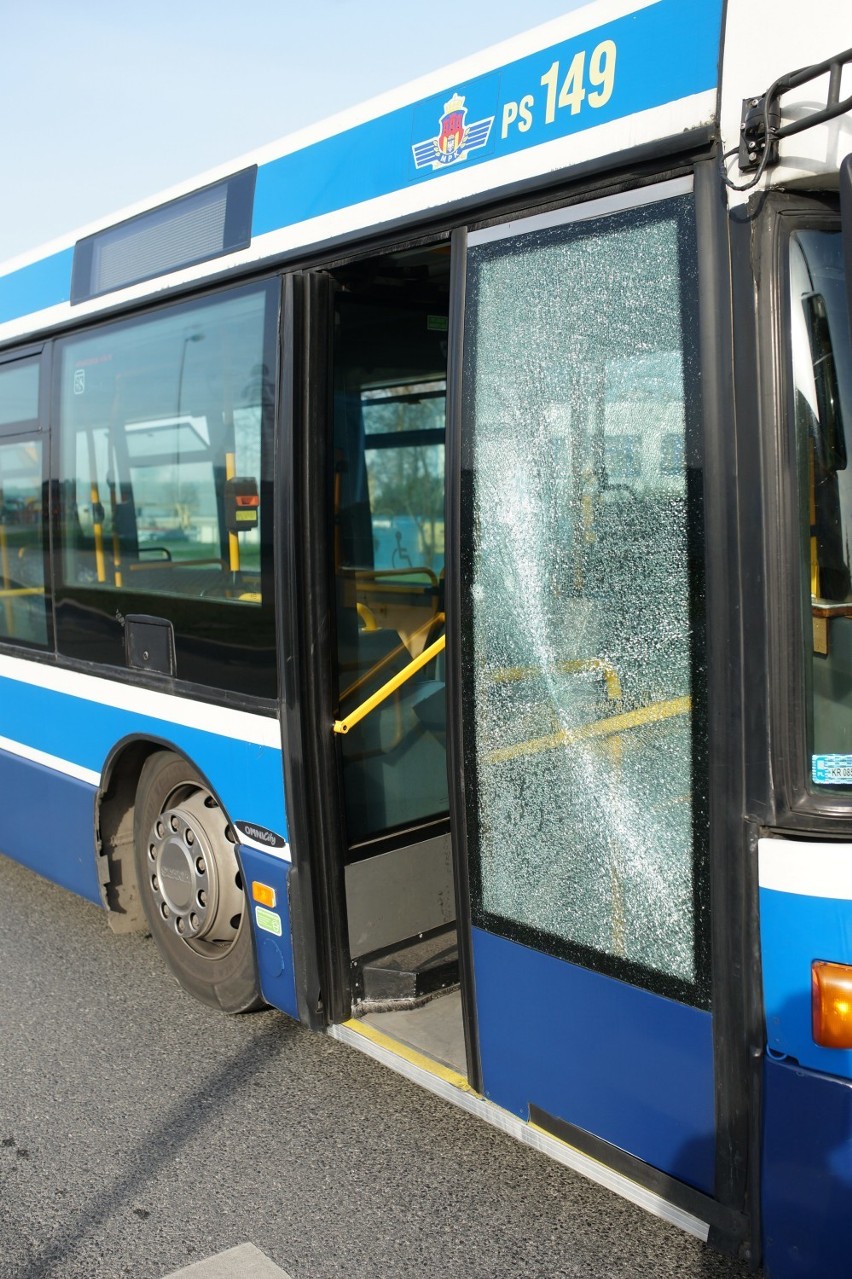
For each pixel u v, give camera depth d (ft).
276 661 12.07
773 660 7.68
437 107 10.05
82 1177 11.05
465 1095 10.53
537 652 9.30
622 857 8.80
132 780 15.70
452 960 12.94
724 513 7.92
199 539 13.21
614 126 8.48
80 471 15.65
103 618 15.29
